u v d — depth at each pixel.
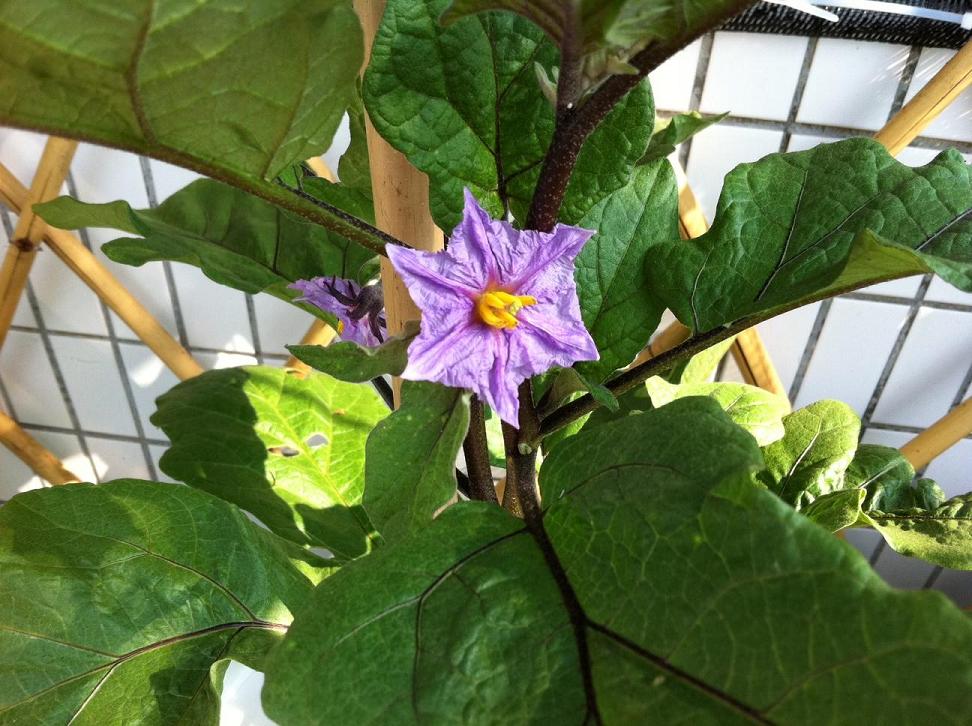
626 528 0.13
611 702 0.12
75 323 0.42
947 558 0.25
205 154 0.14
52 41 0.11
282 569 0.22
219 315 0.41
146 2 0.11
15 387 0.46
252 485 0.27
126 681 0.19
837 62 0.30
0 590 0.18
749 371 0.35
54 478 0.45
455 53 0.17
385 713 0.12
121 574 0.19
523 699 0.12
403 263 0.14
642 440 0.14
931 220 0.19
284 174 0.22
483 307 0.15
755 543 0.11
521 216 0.19
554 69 0.17
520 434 0.20
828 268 0.19
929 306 0.35
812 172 0.21
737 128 0.33
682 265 0.21
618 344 0.21
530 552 0.14
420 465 0.16
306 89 0.13
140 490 0.21
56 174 0.34
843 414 0.28
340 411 0.29
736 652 0.11
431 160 0.17
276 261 0.27
